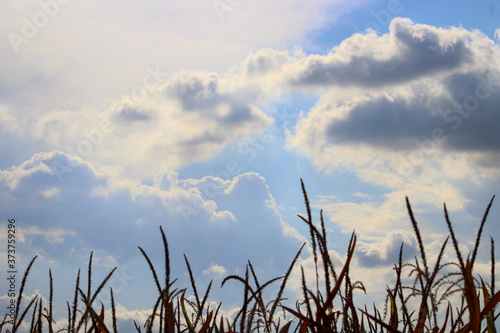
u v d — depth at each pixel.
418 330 1.40
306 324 1.81
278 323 1.88
